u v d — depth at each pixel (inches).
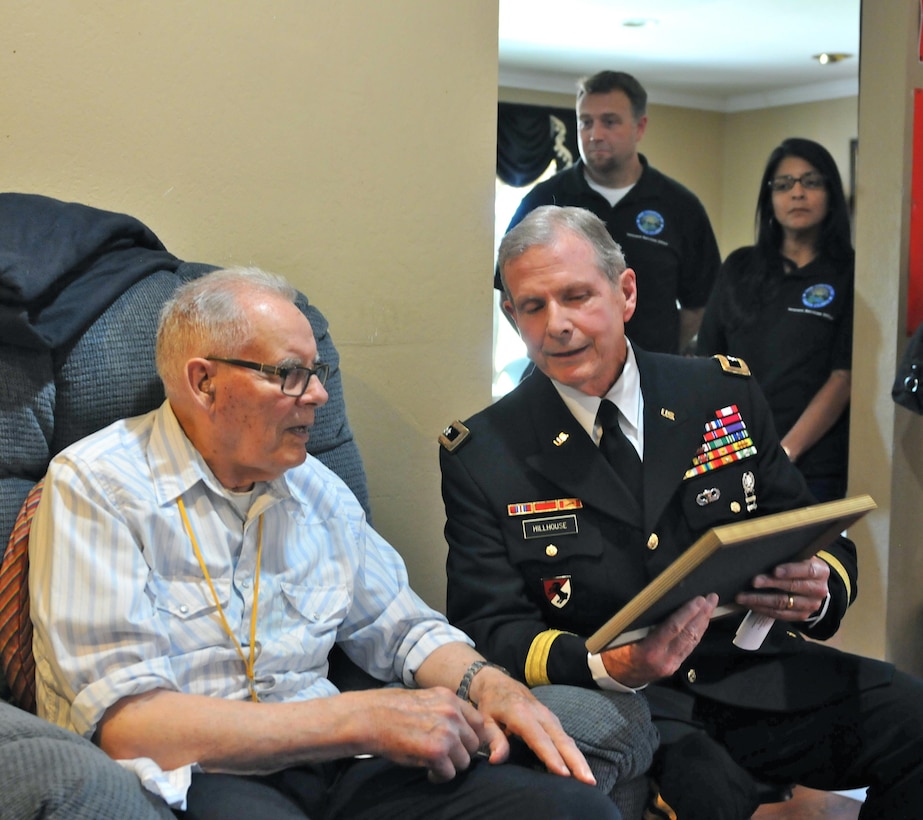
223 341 53.8
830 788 66.8
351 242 79.7
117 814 41.3
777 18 195.2
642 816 58.8
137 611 51.4
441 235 83.3
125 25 70.1
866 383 106.4
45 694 51.4
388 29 79.1
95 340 59.2
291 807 50.5
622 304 65.1
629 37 215.8
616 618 51.3
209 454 55.7
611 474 63.8
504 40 222.5
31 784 40.2
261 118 75.2
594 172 127.6
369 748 50.9
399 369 82.7
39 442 56.8
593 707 55.0
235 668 55.6
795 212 113.6
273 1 74.7
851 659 66.2
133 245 65.9
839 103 267.3
